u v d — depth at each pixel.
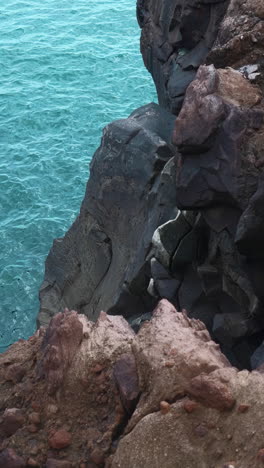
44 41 54.19
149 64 20.61
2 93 47.44
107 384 5.70
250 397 5.00
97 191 19.83
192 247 14.91
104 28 56.00
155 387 5.37
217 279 14.28
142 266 17.23
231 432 4.87
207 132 12.27
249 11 13.62
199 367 5.37
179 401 5.20
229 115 12.22
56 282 23.00
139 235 18.67
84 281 21.56
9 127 44.22
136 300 18.08
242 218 11.70
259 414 4.87
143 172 18.44
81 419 5.61
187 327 5.93
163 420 5.10
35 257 34.31
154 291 15.94
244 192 12.16
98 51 52.34
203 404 5.09
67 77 49.34
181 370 5.37
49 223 36.44
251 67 12.95
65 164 40.81
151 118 19.27
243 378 5.16
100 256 20.56
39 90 47.84
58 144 42.59
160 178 17.31
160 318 6.00
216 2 16.58
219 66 13.68
